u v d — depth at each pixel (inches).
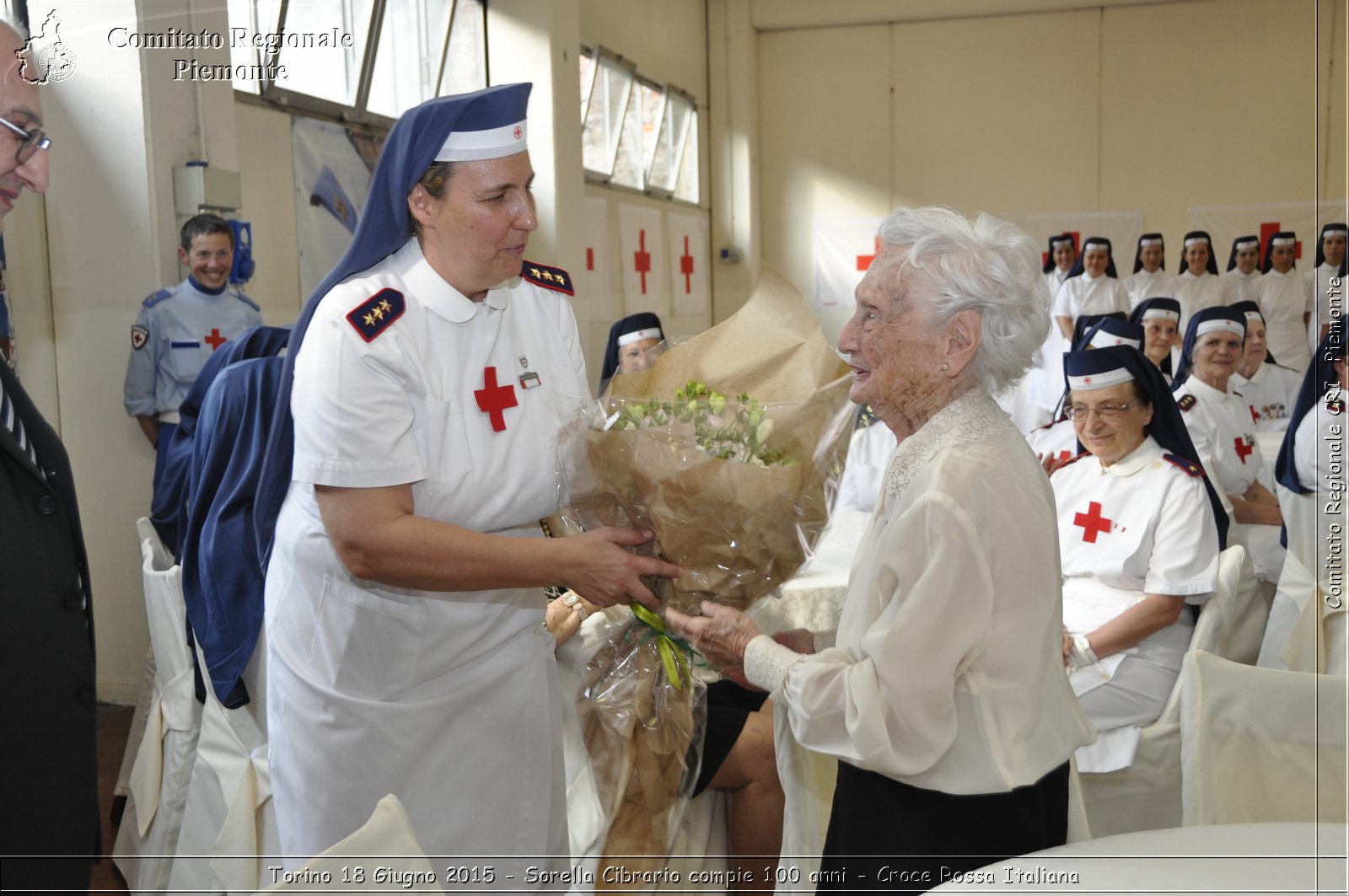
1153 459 96.5
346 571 61.6
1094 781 87.0
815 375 59.7
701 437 55.3
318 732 63.4
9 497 51.6
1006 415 51.4
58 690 52.6
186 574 84.5
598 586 57.0
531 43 277.1
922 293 48.9
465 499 60.9
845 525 117.8
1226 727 60.7
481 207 57.6
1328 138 390.0
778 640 64.3
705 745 70.2
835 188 437.4
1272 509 137.3
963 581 46.1
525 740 68.2
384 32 235.6
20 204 144.0
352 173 216.7
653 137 385.1
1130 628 90.5
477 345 61.7
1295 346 338.0
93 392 149.1
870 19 421.4
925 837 49.0
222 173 155.5
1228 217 402.0
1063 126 413.1
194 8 156.8
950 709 47.1
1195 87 399.9
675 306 395.5
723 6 428.8
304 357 57.3
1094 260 345.1
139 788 90.7
